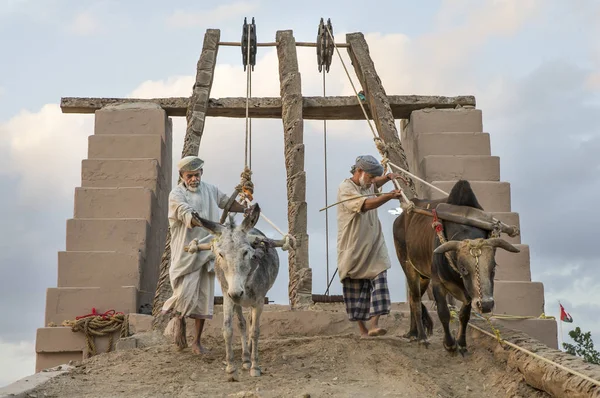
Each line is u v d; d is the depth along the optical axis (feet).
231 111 48.60
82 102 47.24
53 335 38.32
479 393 26.45
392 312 37.47
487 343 31.86
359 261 33.76
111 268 41.37
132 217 43.37
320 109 49.29
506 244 27.27
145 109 46.55
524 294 40.83
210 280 31.73
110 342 37.88
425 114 47.39
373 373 28.04
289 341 33.24
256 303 27.37
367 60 49.03
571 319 38.60
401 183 43.27
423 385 26.20
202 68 47.83
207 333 36.17
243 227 26.05
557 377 23.95
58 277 41.16
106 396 25.17
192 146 44.62
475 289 26.66
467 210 28.94
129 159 44.86
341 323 36.81
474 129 47.16
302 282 40.06
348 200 33.12
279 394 24.76
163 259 39.50
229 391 25.52
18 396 24.30
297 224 41.81
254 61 49.21
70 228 42.45
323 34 49.49
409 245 32.07
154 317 37.99
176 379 27.45
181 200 31.09
